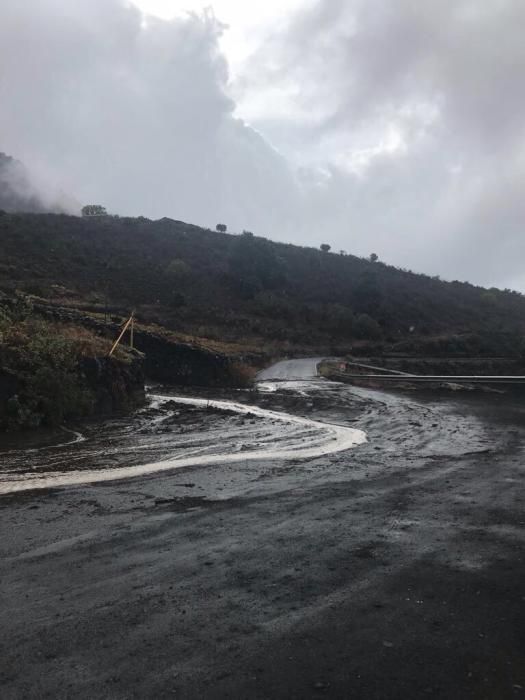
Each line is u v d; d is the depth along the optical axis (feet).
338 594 11.81
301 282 266.57
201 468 25.57
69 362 42.83
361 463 27.14
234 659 9.27
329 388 83.87
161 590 11.98
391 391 80.69
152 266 221.25
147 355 79.46
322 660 9.27
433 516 17.71
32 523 16.74
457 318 263.08
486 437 36.78
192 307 186.91
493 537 15.58
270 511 18.28
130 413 46.42
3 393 35.45
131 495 20.31
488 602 11.44
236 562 13.65
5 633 10.09
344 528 16.44
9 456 27.68
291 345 180.55
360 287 250.57
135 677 8.73
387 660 9.29
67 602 11.36
